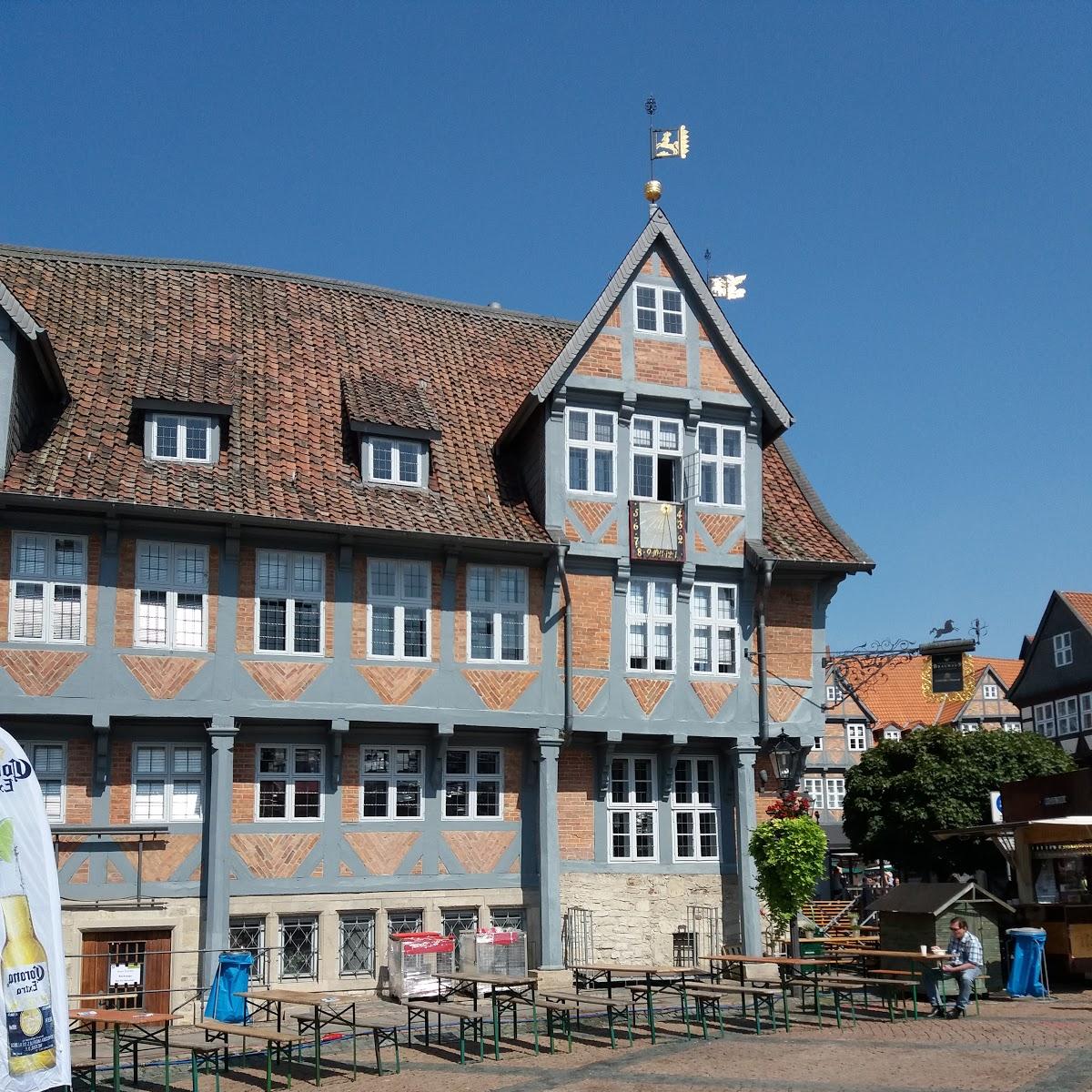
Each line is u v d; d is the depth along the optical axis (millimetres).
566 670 22094
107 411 20922
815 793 56000
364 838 20938
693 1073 13539
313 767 20922
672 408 23562
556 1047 15688
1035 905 20531
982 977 18266
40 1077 10836
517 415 22969
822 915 30625
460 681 21484
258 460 21172
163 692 19625
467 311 27875
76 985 18891
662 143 23906
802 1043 15258
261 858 20250
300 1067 15062
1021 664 64188
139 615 19766
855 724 57500
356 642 20953
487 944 20656
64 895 19031
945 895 18656
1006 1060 13453
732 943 22969
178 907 19547
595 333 23094
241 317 24688
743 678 23406
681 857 23156
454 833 21562
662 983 17625
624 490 22953
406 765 21516
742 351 23812
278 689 20312
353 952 20672
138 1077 14711
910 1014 17375
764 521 24578
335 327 25500
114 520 19531
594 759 22766
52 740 19453
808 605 24156
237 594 20281
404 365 25109
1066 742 48344
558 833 22062
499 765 22219
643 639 23016
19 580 19188
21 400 19750
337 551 21000
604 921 22281
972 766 31000
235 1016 18250
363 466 21875
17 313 19094
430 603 21594
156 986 19281
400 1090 13461
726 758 23688
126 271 24844
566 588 22281
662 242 23875
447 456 23141
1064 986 19891
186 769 20125
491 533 21688
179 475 20281
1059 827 21172
